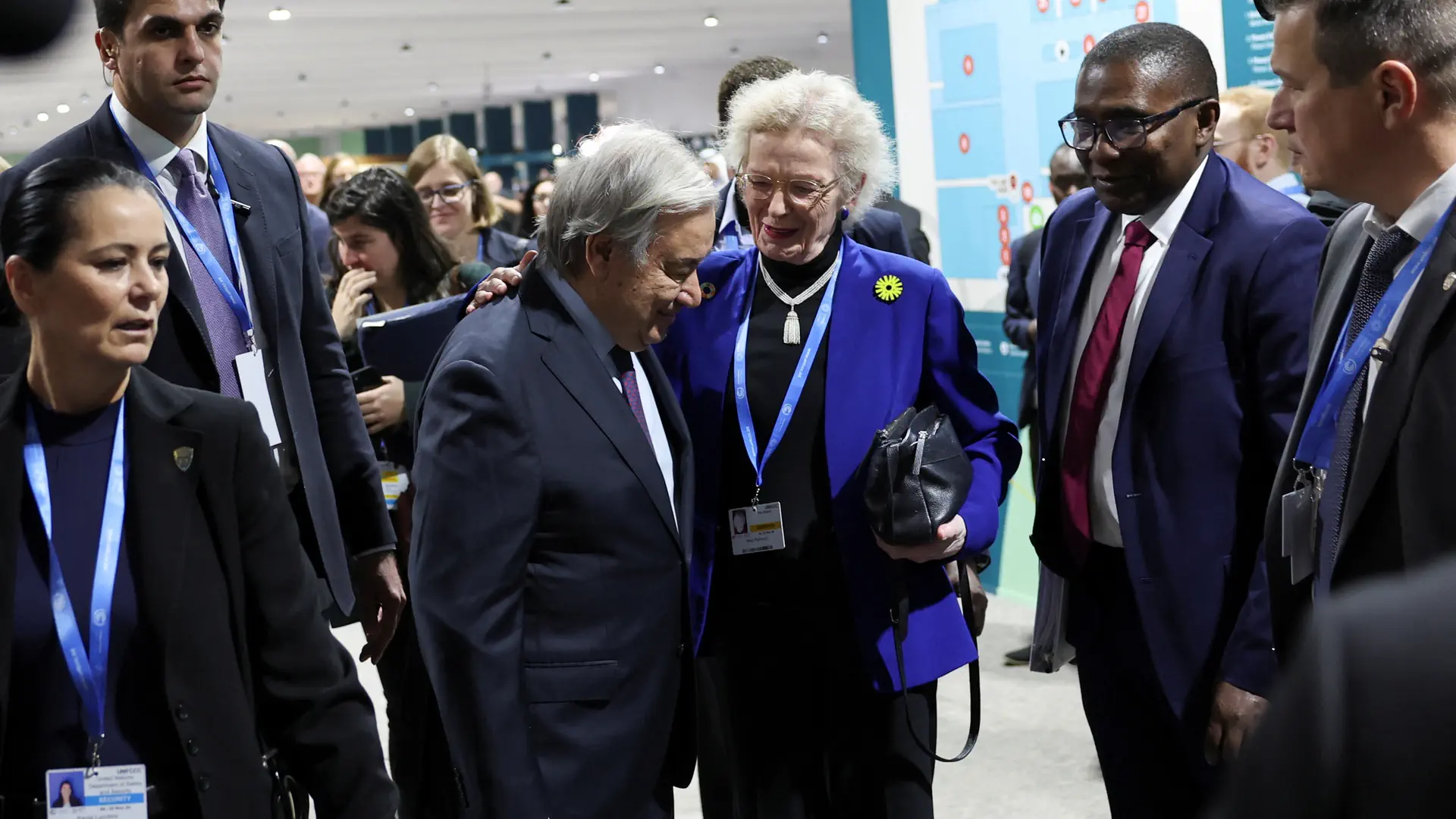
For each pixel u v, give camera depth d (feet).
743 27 61.46
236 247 7.67
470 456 6.02
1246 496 7.25
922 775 7.70
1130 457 7.36
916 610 7.62
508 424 6.05
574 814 6.07
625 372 6.61
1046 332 8.07
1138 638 7.64
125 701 5.06
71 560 5.07
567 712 6.15
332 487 8.34
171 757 5.12
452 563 5.98
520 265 6.73
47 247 4.96
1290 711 2.04
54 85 57.36
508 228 31.96
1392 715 1.91
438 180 13.88
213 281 7.47
